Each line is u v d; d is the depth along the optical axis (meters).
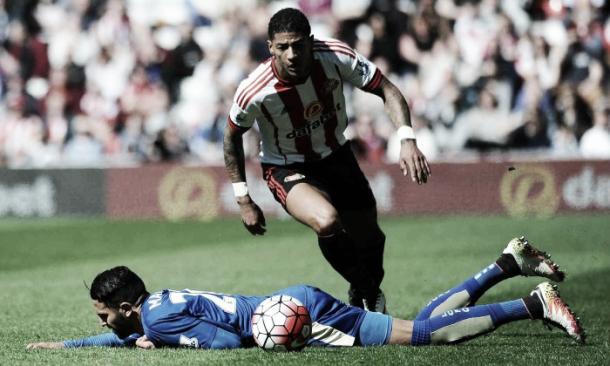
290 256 37.94
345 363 16.81
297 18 19.12
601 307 24.84
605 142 52.00
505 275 19.44
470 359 17.30
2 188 55.81
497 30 56.22
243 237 44.66
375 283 20.59
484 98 53.84
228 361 17.05
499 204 49.81
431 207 50.47
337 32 58.84
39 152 61.00
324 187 21.22
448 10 57.75
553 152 52.66
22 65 65.50
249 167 51.88
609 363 17.08
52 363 17.50
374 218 22.16
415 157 19.53
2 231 49.28
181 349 18.09
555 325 18.12
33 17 67.00
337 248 19.75
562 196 49.09
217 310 18.06
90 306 27.02
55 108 61.62
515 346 18.75
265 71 20.05
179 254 39.56
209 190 52.75
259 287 30.28
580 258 35.12
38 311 26.22
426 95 55.19
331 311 18.16
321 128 20.80
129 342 18.75
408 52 57.31
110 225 50.84
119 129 60.50
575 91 53.03
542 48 55.28
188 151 57.94
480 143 53.69
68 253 40.88
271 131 20.86
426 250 38.19
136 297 18.19
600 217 47.97
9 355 18.52
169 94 60.88
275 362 16.92
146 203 53.81
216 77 59.22
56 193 55.06
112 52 62.72
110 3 64.50
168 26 64.50
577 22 56.09
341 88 20.50
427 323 18.28
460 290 19.30
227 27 61.28
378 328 18.22
